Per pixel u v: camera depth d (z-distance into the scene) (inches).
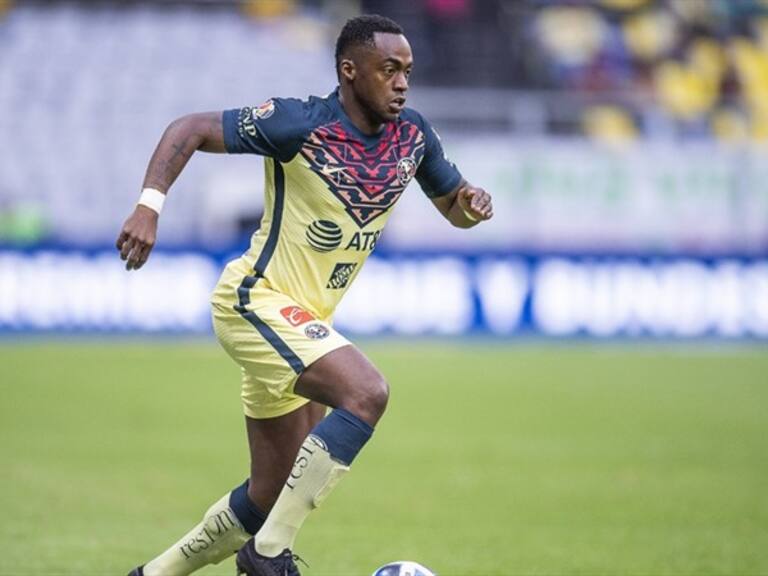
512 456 1633.9
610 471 1529.3
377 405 716.0
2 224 3137.3
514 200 3080.7
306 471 716.0
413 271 2859.3
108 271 2807.6
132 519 1207.6
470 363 2618.1
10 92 3462.1
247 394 783.1
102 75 3543.3
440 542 1119.0
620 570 1000.9
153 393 2142.0
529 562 1030.4
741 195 3107.8
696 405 2106.3
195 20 3708.2
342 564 1016.2
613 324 2918.3
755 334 2942.9
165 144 732.7
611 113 3545.8
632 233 3105.3
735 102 3649.1
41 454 1578.5
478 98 3267.7
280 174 756.6
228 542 804.6
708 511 1283.2
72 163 3373.5
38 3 3678.6
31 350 2667.3
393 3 3863.2
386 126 765.3
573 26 3927.2
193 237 3196.4
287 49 3693.4
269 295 761.0
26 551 1037.8
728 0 4028.1
